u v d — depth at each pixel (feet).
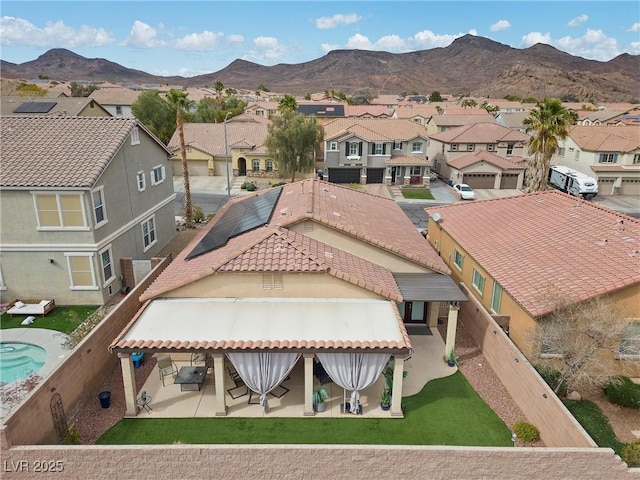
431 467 44.55
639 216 159.53
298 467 44.73
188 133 218.59
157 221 113.09
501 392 61.00
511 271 72.02
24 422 45.19
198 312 59.82
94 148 85.97
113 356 65.36
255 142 214.69
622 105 412.16
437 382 63.05
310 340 53.57
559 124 137.69
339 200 93.45
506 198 102.83
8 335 74.59
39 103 193.67
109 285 87.30
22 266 82.79
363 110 323.78
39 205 79.61
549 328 58.39
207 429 53.21
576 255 69.77
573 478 44.29
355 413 56.18
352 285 62.44
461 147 211.82
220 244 74.54
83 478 44.88
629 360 63.10
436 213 106.52
